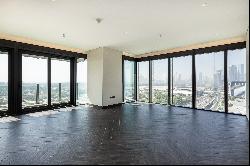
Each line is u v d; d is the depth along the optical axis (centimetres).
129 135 466
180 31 690
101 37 770
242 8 487
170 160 318
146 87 1161
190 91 930
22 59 777
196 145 391
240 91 747
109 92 987
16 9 487
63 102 955
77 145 395
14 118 680
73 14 525
